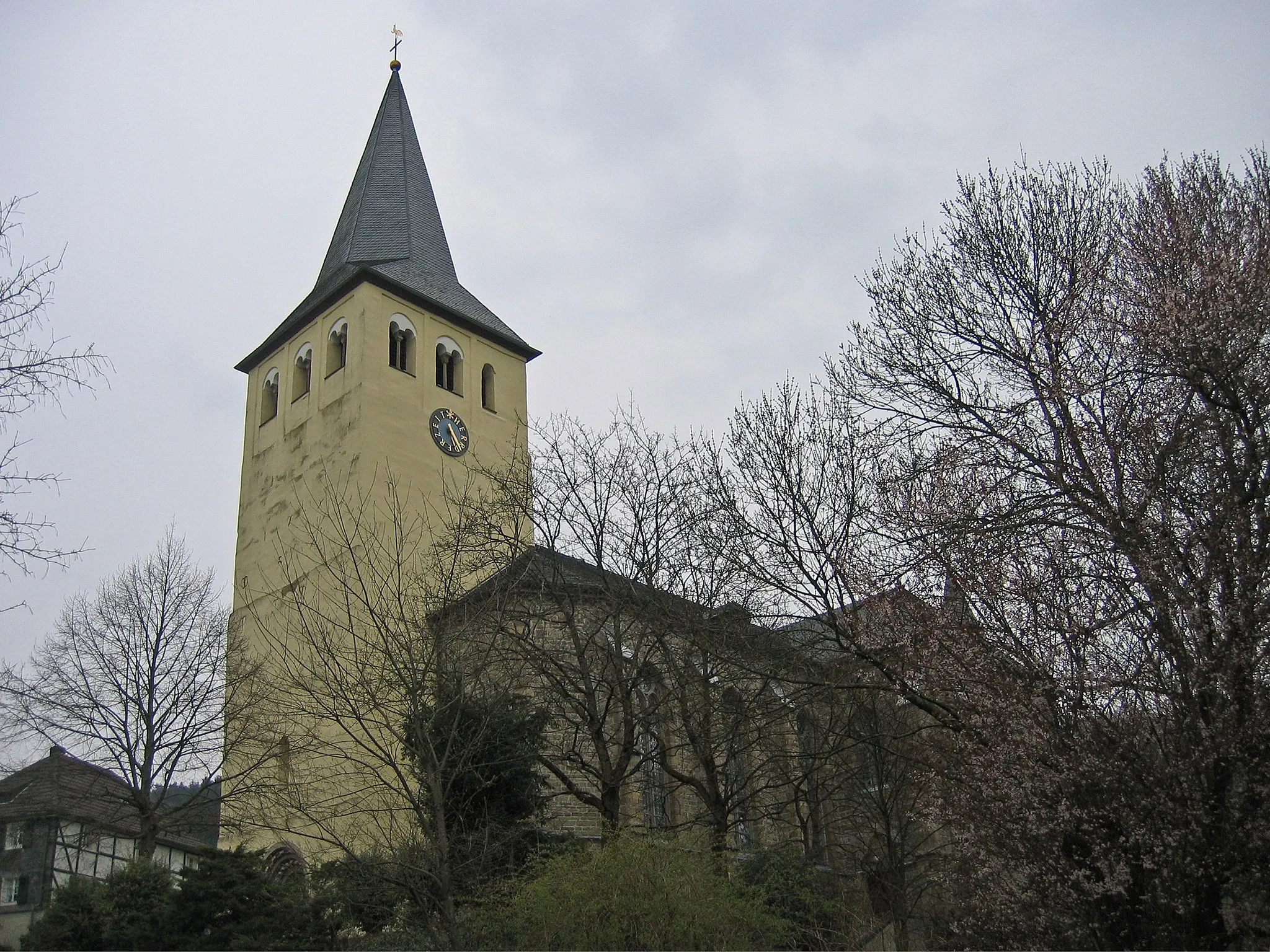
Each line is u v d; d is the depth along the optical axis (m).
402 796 19.25
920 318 22.16
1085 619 17.72
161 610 35.66
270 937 20.64
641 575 26.55
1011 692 17.34
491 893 19.03
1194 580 16.17
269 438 47.19
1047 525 18.53
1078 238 21.23
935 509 19.94
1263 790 15.57
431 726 18.53
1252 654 15.56
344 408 43.59
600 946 16.06
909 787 27.25
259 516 45.69
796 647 25.80
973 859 18.84
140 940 20.81
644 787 31.30
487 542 26.80
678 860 17.48
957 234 22.23
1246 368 17.73
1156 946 15.68
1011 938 18.53
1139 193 20.36
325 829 20.80
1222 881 15.31
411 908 20.36
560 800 29.62
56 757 37.00
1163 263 18.88
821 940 22.20
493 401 48.91
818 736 28.94
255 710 34.53
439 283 50.19
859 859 29.75
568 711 29.23
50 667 34.31
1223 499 16.81
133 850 33.50
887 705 28.25
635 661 26.36
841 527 23.11
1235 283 17.45
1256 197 19.41
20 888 36.44
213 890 21.27
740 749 27.11
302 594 24.17
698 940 16.36
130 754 33.72
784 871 24.45
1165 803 15.52
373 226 51.94
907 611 19.73
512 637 24.81
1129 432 18.25
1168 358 17.88
